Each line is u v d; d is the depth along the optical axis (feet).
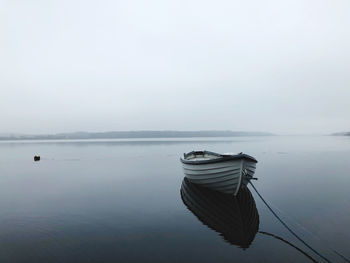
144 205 35.73
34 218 30.07
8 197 41.01
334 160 91.35
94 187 49.08
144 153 143.95
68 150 176.65
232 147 185.78
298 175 59.57
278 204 35.01
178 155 130.11
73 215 31.24
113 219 29.66
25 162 97.71
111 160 104.88
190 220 29.17
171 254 20.61
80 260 19.57
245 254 20.52
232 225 27.40
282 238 23.68
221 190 36.58
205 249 21.50
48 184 52.47
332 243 22.40
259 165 77.92
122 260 19.61
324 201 36.65
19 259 19.76
